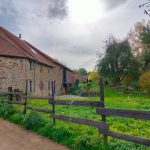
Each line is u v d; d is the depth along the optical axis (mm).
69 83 59406
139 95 47312
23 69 34688
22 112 13055
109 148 6840
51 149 7715
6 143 8484
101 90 7398
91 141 7383
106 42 58781
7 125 11414
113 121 11961
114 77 57562
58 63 50531
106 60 57438
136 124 11430
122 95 46844
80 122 8453
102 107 7293
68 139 8195
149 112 5871
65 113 14555
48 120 10586
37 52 48656
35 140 8766
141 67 59562
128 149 6625
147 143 6000
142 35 62125
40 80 40875
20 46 38844
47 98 10836
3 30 40469
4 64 32594
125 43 58156
